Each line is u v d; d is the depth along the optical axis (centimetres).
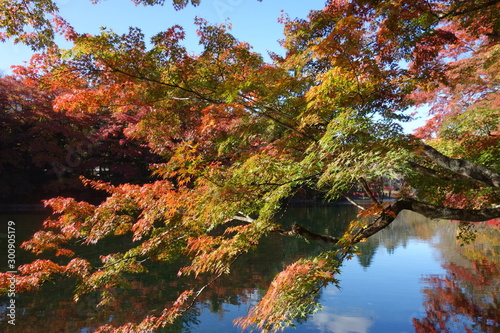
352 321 573
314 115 368
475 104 739
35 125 2523
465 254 1009
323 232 1513
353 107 370
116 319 594
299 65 405
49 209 2339
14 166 2703
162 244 436
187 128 497
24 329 555
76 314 615
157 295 716
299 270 299
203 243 408
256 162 326
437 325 543
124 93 430
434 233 1448
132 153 2548
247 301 678
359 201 3120
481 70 738
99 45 352
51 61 366
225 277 838
